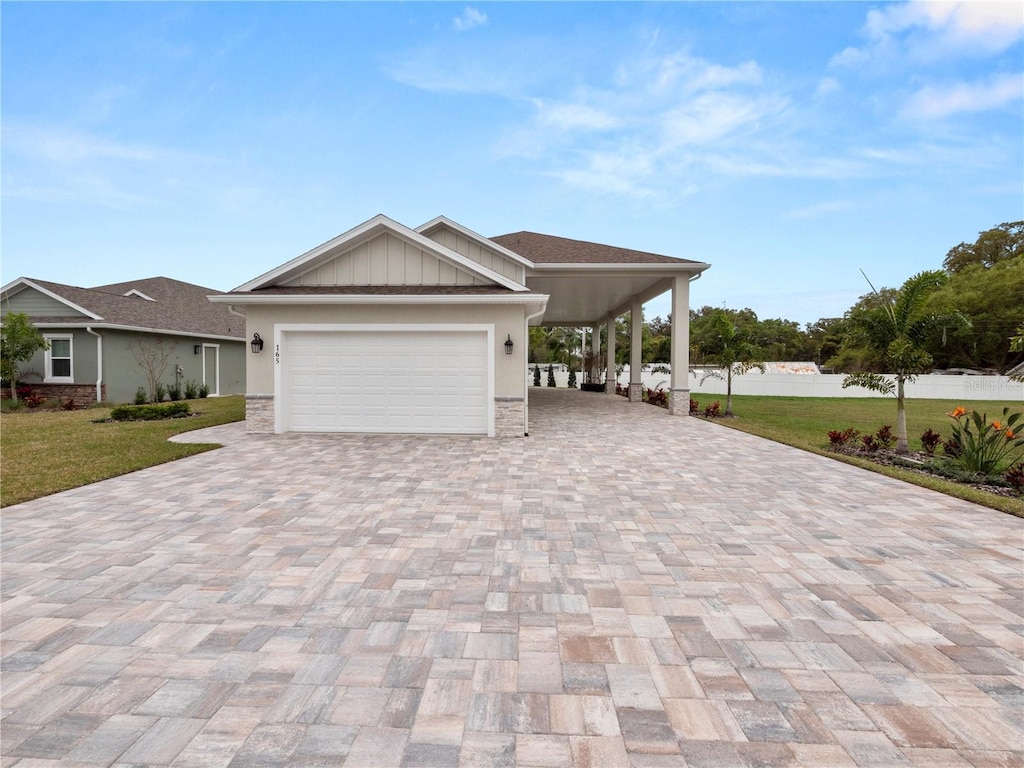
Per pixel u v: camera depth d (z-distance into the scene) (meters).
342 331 10.92
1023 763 2.05
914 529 5.00
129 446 9.32
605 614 3.28
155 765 2.01
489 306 10.81
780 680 2.59
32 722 2.24
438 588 3.63
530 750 2.10
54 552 4.26
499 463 8.09
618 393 26.50
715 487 6.63
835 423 14.48
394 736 2.17
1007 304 29.80
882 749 2.12
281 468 7.62
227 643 2.90
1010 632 3.08
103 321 17.02
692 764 2.03
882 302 9.72
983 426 7.57
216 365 22.92
